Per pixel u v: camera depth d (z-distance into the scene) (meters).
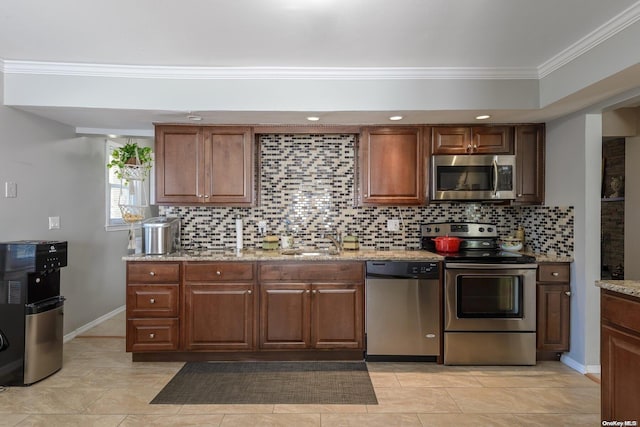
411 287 3.18
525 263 3.17
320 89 3.03
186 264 3.19
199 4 2.09
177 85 3.01
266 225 3.83
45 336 2.87
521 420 2.35
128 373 3.00
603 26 2.31
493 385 2.82
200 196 3.48
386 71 2.99
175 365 3.17
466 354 3.18
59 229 3.64
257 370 3.07
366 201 3.54
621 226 4.48
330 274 3.21
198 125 3.48
